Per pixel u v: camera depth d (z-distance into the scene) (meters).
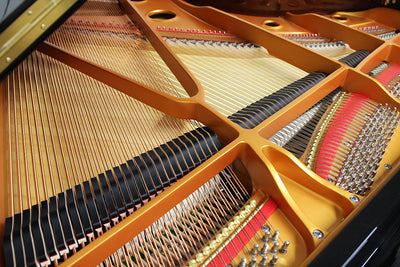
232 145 0.36
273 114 0.43
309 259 0.29
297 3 0.80
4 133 0.41
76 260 0.25
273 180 0.34
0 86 0.49
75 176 0.36
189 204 0.37
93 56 0.58
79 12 0.72
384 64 0.67
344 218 0.35
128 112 0.47
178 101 0.42
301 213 0.33
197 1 0.78
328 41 0.74
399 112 0.50
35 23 0.31
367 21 0.85
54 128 0.43
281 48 0.61
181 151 0.38
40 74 0.52
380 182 0.38
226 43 0.68
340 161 0.43
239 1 0.77
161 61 0.59
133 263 0.30
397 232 0.37
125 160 0.39
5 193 0.33
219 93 0.53
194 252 0.32
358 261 0.28
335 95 0.55
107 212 0.32
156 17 0.79
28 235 0.28
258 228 0.34
